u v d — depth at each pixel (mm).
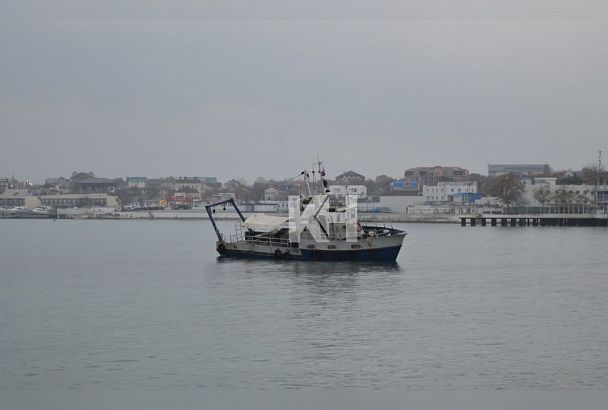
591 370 90125
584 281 167625
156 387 84250
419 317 120625
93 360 95000
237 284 160000
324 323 115750
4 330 112750
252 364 92500
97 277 180625
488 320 118438
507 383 85188
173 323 116812
